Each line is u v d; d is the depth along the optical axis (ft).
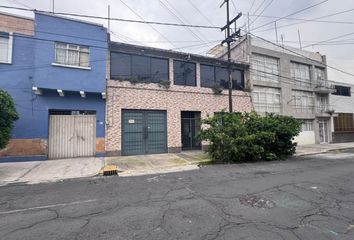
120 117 45.39
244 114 43.78
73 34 41.57
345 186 22.20
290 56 74.43
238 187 22.17
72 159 40.50
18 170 31.58
